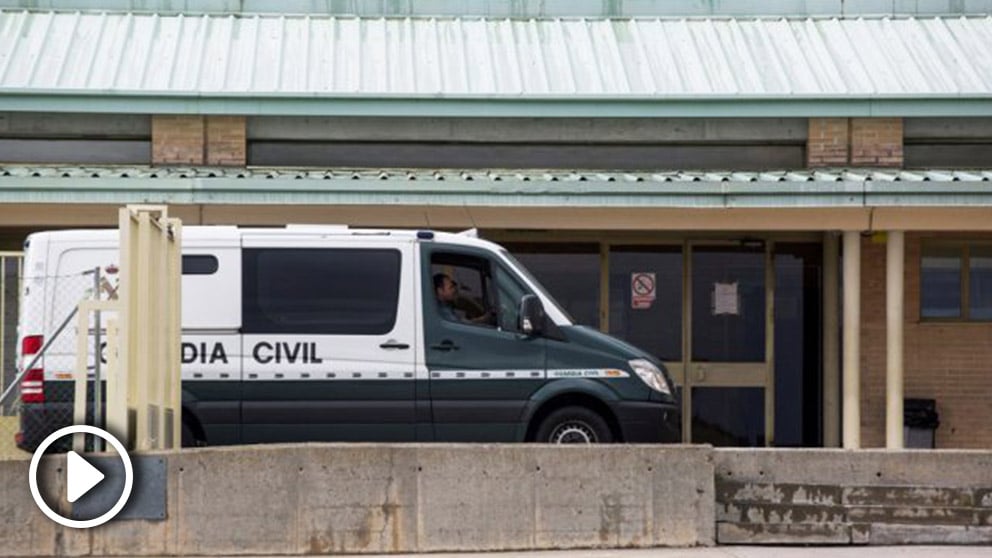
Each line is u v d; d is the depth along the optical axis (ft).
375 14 102.17
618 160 94.48
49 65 93.81
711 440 95.35
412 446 56.80
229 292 67.10
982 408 93.30
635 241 95.55
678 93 92.22
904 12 102.17
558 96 91.56
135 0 101.09
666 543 57.36
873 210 83.87
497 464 56.90
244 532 55.83
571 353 68.08
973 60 96.37
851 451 58.65
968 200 82.17
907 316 93.50
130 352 57.77
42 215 83.56
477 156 94.38
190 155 91.66
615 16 102.53
